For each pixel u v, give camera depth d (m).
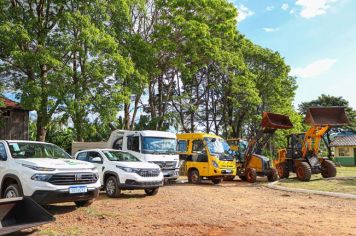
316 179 21.75
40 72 21.39
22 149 10.73
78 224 8.77
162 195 14.30
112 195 13.47
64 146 33.72
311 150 22.28
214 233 8.01
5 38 19.41
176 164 18.72
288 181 21.19
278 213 10.67
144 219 9.40
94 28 21.00
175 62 28.41
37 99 19.84
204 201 12.91
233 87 34.81
